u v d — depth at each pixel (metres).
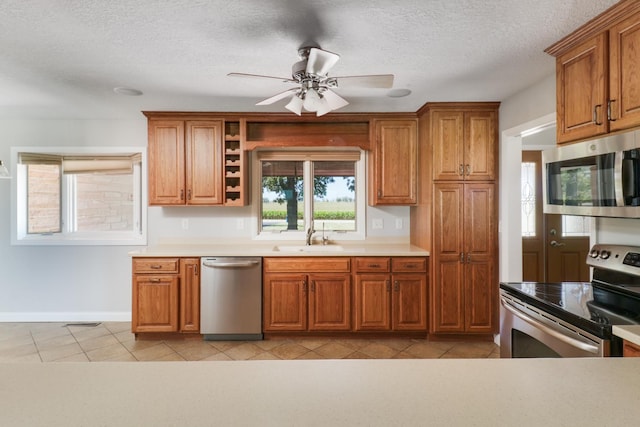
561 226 4.16
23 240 3.86
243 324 3.29
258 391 0.72
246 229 3.92
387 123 3.54
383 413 0.64
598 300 1.74
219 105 3.30
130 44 2.07
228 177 3.58
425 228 3.38
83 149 3.85
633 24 1.57
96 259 3.90
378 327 3.29
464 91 2.92
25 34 1.95
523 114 2.88
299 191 3.99
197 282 3.31
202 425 0.60
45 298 3.89
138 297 3.30
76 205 4.04
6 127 3.81
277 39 2.02
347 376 0.79
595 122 1.76
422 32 1.94
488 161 3.22
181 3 1.65
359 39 2.02
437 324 3.23
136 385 0.75
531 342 1.80
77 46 2.09
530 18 1.79
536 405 0.67
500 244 3.20
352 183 3.99
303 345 3.22
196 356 3.00
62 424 0.60
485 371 0.82
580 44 1.86
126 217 4.03
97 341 3.32
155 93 2.95
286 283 3.30
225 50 2.16
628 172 1.55
